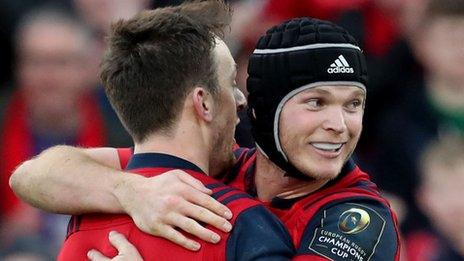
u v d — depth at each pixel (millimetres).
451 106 19578
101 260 10633
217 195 10664
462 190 18391
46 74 19422
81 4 21344
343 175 11258
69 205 11102
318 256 10531
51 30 19781
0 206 19141
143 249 10539
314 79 10703
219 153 11234
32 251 17250
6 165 19281
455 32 19688
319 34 10781
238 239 10406
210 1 11250
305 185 11203
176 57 10836
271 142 11016
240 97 11586
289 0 19938
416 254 18531
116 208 10812
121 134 19562
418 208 18859
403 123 19656
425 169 18859
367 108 19891
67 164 11328
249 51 19344
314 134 10766
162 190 10562
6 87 20750
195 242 10383
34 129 19484
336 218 10766
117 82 11016
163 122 10906
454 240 18422
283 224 10891
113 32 11211
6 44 21516
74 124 19547
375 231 10680
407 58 20016
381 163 19562
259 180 11492
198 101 10875
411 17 20234
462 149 18812
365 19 20109
